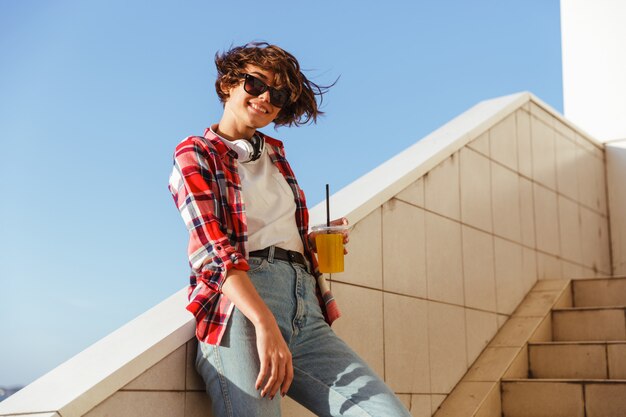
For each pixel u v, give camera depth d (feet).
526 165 15.87
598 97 21.44
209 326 5.70
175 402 6.19
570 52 22.18
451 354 11.71
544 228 16.34
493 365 12.20
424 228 11.43
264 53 6.09
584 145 19.52
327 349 6.06
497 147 14.61
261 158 6.38
